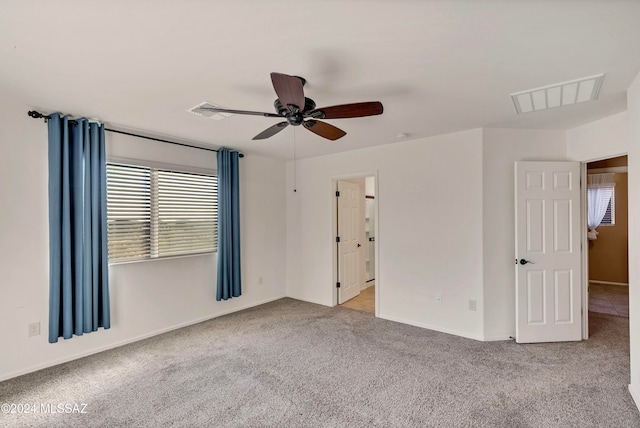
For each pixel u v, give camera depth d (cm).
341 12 147
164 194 373
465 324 355
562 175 336
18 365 271
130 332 344
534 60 193
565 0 138
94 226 305
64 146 288
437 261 374
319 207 493
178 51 182
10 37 166
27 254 276
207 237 419
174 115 295
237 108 276
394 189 409
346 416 214
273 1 139
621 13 147
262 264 496
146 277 358
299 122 222
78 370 279
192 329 383
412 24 156
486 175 342
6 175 266
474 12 147
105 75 212
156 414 218
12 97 252
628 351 310
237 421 210
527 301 333
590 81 221
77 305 295
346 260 512
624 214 586
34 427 204
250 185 479
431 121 315
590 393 237
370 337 353
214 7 142
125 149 339
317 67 202
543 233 335
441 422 207
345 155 459
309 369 280
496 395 236
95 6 140
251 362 294
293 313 444
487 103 264
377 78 217
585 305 342
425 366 283
